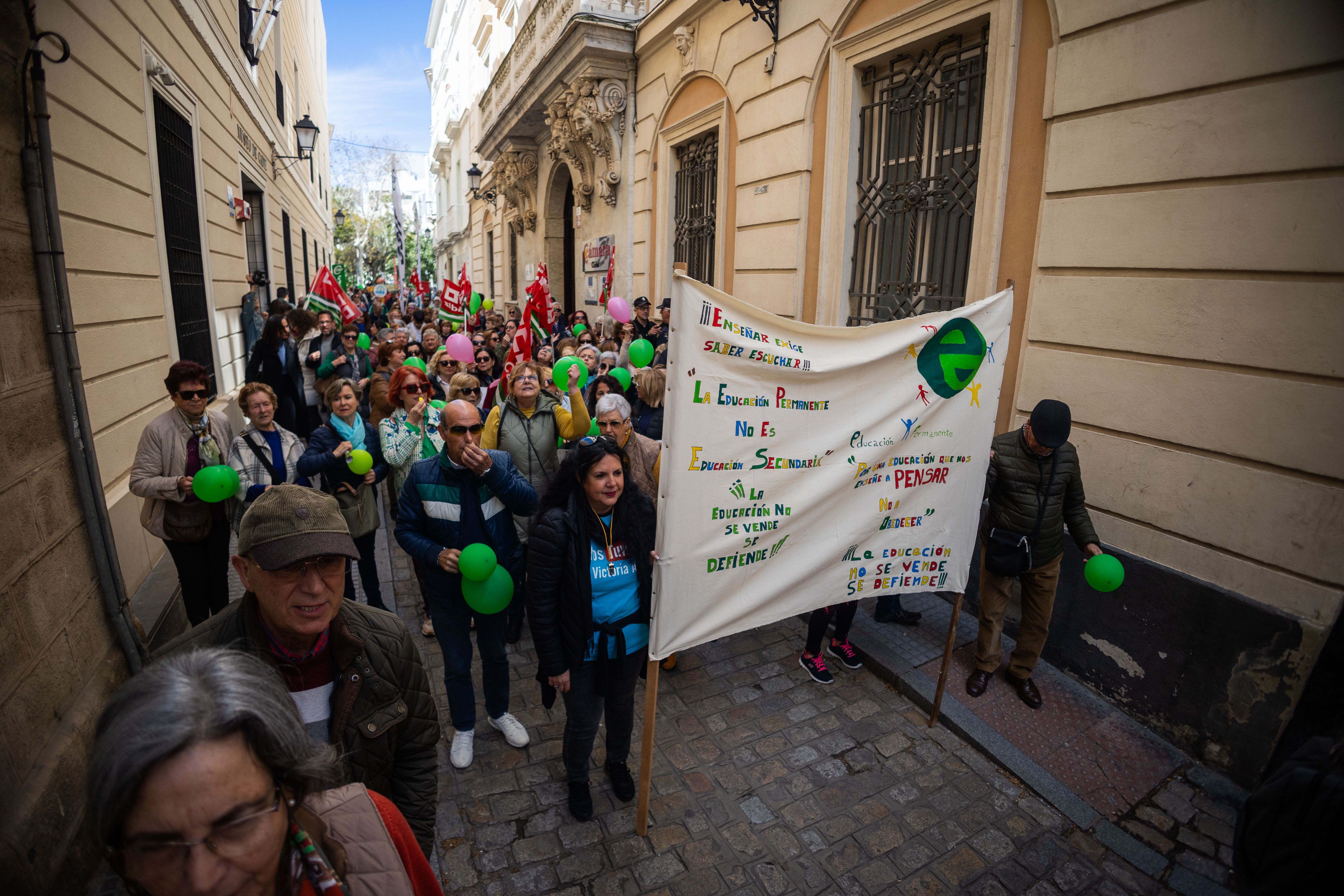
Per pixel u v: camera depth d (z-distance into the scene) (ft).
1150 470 11.44
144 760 2.55
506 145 51.98
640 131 31.58
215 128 26.71
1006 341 10.58
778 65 21.27
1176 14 10.65
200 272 23.31
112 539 9.80
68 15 12.90
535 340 23.45
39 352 8.59
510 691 12.35
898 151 17.95
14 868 6.26
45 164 8.67
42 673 7.76
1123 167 11.59
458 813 9.43
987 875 8.77
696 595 8.68
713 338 8.12
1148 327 11.36
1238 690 10.25
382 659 5.21
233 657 3.07
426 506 9.57
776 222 21.85
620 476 8.29
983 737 11.10
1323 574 9.38
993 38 14.30
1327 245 9.11
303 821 3.33
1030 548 11.44
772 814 9.62
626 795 9.70
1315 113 9.12
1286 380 9.64
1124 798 10.05
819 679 12.78
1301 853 5.05
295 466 12.49
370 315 56.39
